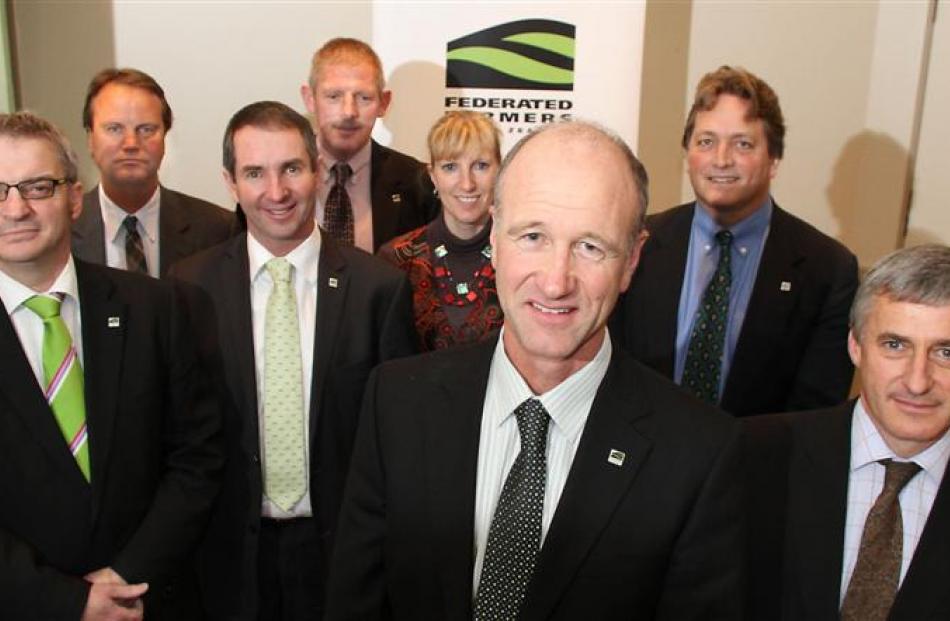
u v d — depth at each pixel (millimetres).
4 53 3088
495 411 1216
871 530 1390
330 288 2084
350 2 3523
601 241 1033
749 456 1485
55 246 1648
